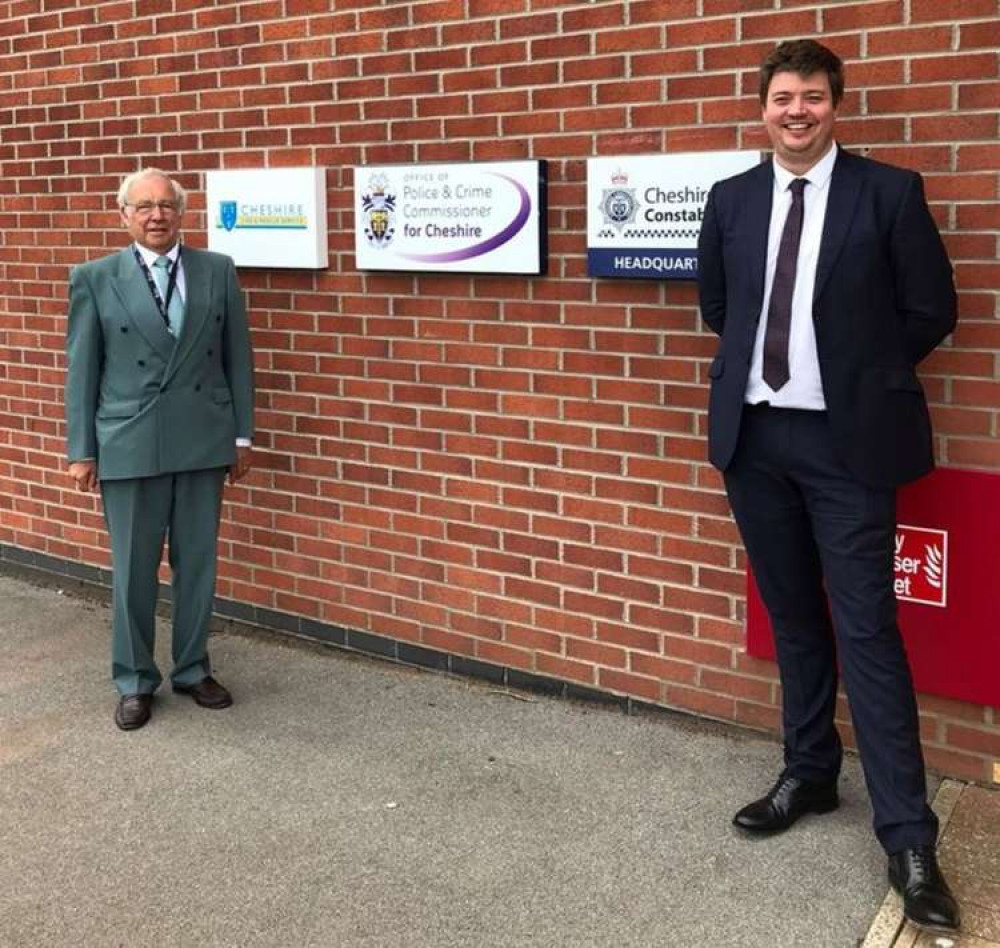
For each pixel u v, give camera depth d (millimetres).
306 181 4688
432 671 4750
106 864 3385
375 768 3930
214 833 3541
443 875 3287
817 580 3375
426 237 4398
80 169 5480
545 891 3193
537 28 4070
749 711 4020
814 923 3012
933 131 3402
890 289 3033
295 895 3213
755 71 3664
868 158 3314
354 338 4730
